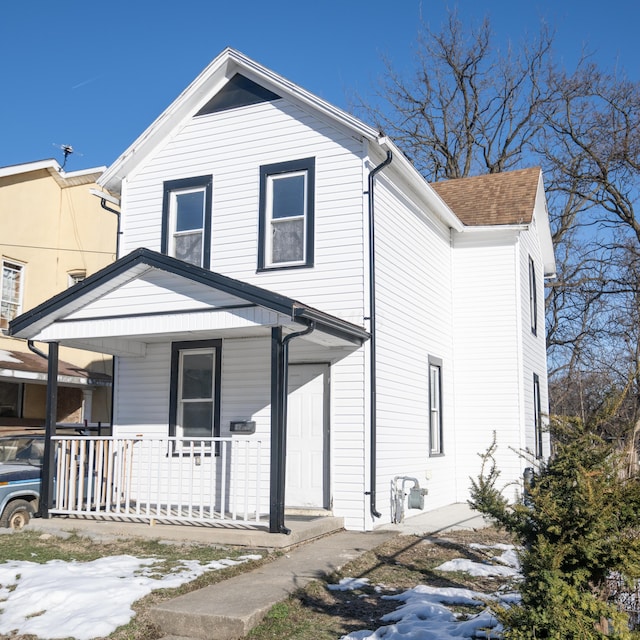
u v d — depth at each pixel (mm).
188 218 13992
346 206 12453
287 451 12383
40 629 6832
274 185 13273
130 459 11227
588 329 29078
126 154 14203
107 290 11117
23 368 17109
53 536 10648
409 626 6641
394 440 12984
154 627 6988
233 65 13664
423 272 15305
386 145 12266
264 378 12695
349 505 11773
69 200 20969
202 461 10492
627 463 5320
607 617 4824
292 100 13148
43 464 11578
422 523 12727
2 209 18938
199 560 8984
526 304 18344
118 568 8547
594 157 27594
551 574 4754
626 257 27922
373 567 9094
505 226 16969
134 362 13914
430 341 15531
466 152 34219
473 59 33438
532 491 5219
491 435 16656
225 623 6770
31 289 19656
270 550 9531
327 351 12250
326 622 7070
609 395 5629
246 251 13172
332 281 12352
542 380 20953
